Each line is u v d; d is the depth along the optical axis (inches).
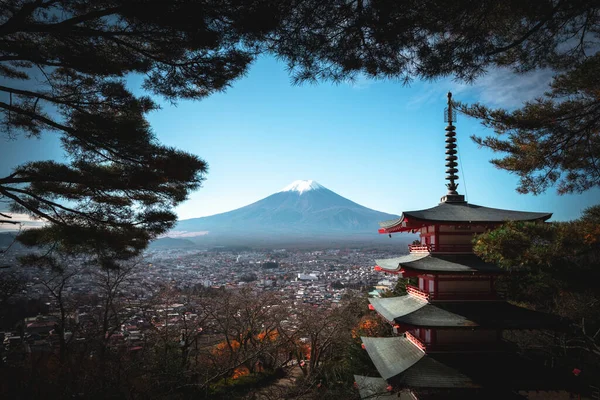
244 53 294.0
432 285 579.8
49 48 319.0
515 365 538.3
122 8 252.1
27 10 255.9
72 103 341.1
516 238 323.0
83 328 655.8
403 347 622.8
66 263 496.7
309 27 257.6
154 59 315.6
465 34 264.4
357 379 655.1
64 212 393.7
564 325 531.5
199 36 271.4
